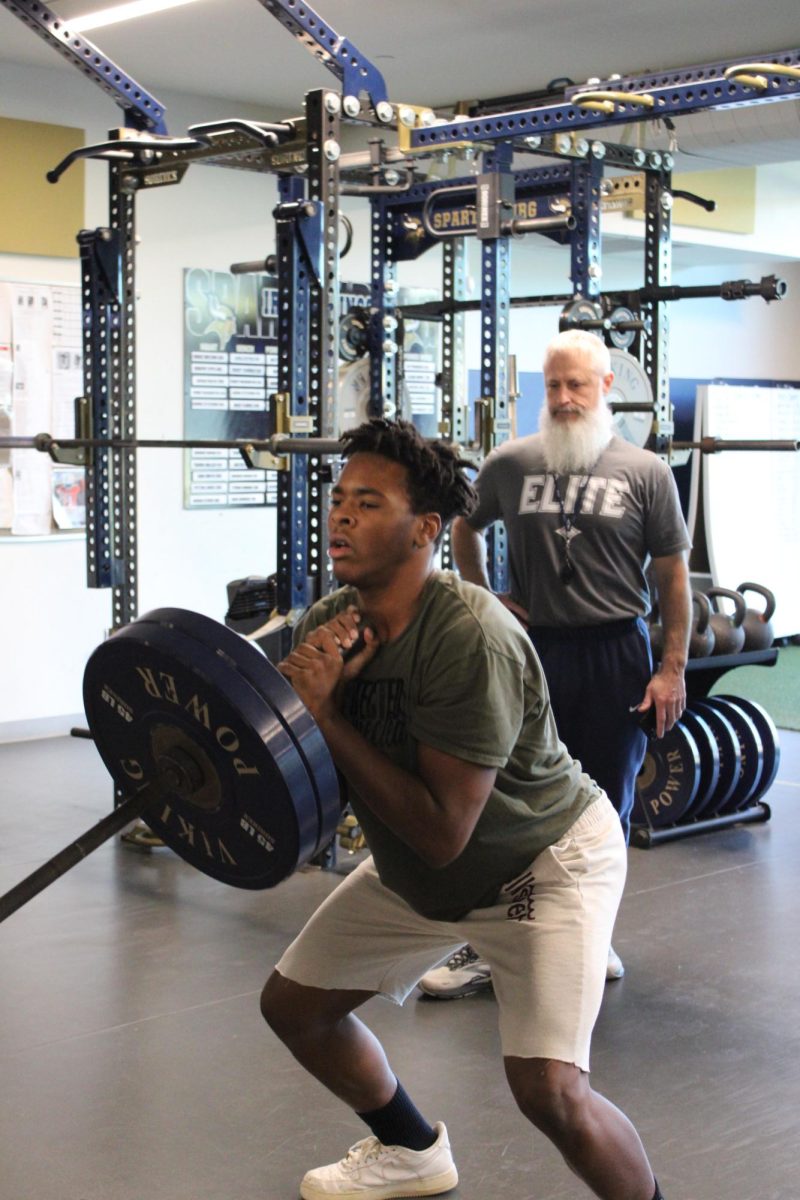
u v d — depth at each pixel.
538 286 9.07
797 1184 2.68
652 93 4.26
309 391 4.71
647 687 3.61
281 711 1.78
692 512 9.65
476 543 3.86
